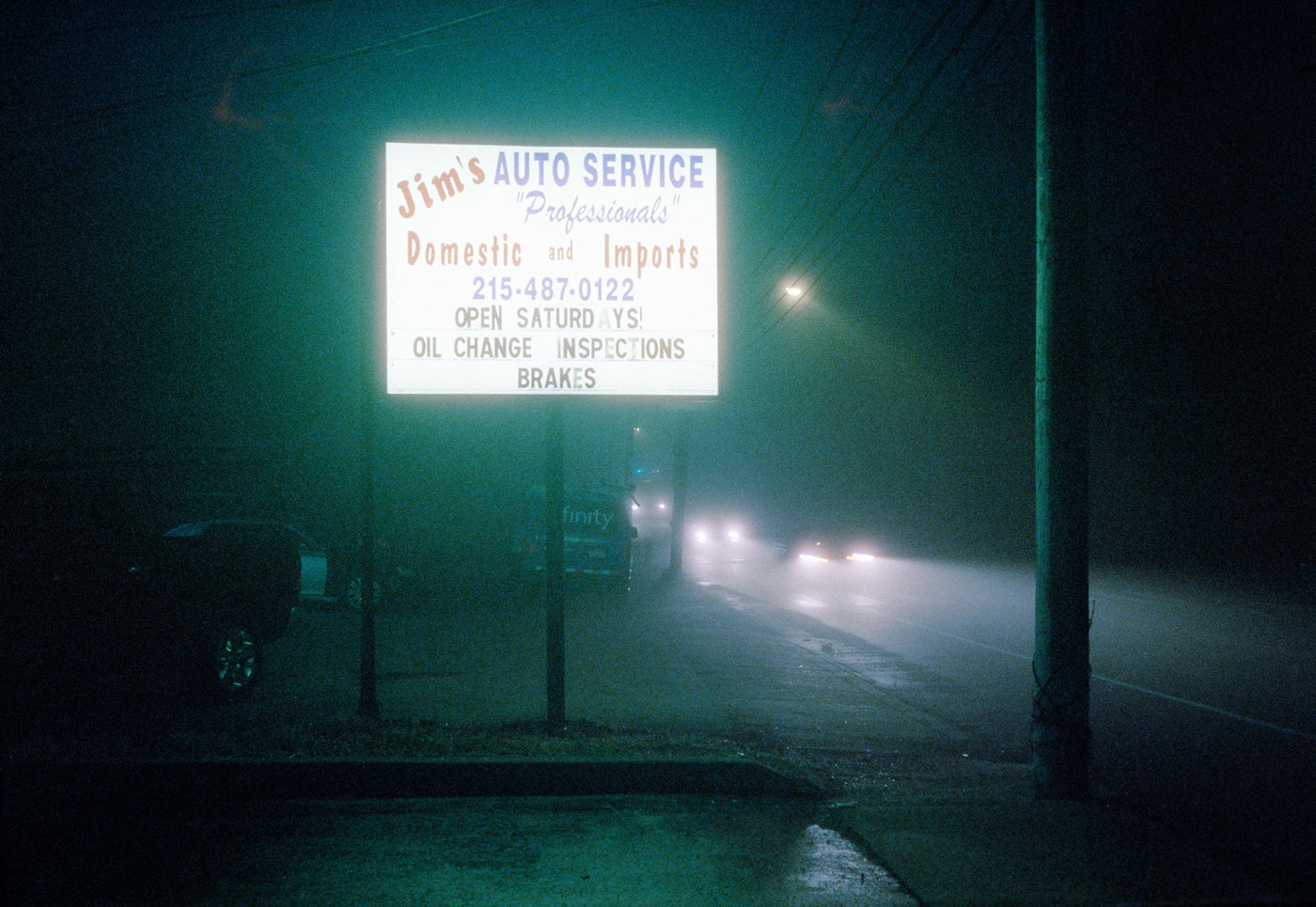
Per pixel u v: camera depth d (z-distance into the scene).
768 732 9.53
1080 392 7.18
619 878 5.82
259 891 5.55
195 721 9.30
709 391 9.25
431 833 6.54
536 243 9.23
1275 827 6.86
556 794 7.39
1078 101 7.17
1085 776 7.23
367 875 5.81
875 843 6.26
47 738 8.20
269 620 11.13
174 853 6.10
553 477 9.02
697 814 7.02
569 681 11.93
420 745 7.89
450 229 9.20
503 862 6.05
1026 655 15.28
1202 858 6.01
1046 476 7.25
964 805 7.16
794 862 6.10
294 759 7.36
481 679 12.00
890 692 12.12
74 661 8.66
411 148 9.20
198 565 10.07
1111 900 5.38
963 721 10.55
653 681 12.11
